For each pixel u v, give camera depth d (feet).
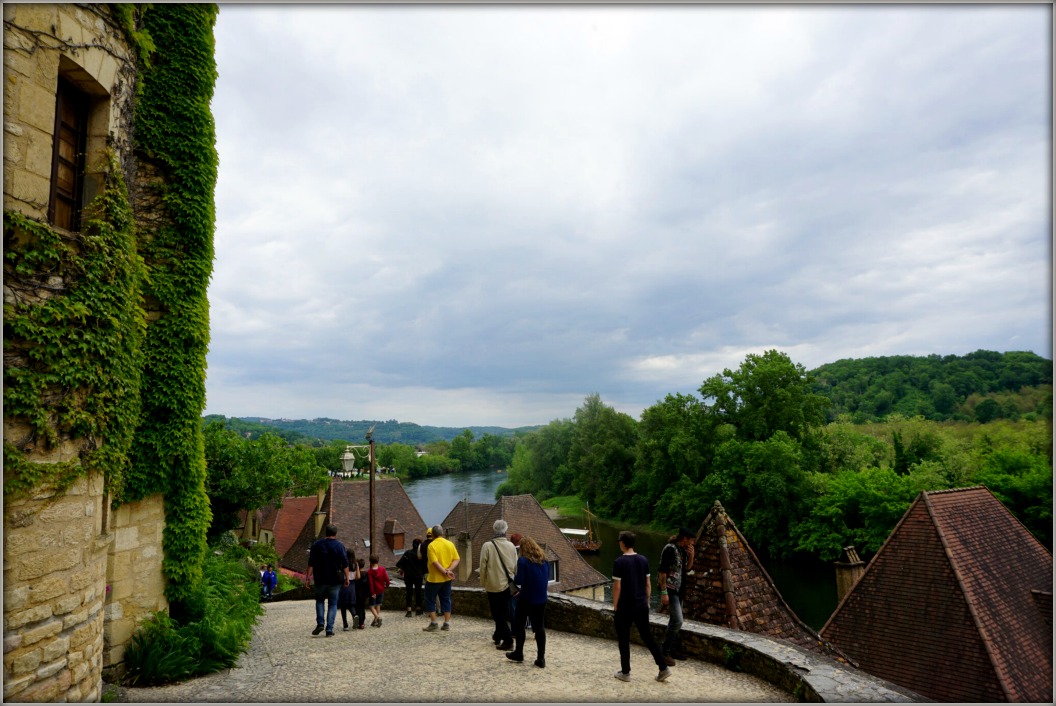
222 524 64.03
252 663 29.73
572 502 305.53
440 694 22.61
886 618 43.68
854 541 153.38
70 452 20.42
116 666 26.68
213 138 33.58
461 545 93.86
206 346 32.86
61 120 22.44
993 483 123.13
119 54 24.30
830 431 203.31
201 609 31.55
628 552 24.64
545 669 25.99
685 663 26.40
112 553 27.37
